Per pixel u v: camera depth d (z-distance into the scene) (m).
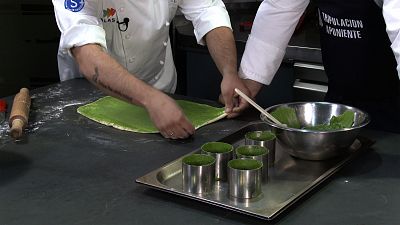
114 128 1.34
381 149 1.18
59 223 0.89
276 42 1.51
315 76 1.95
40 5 2.27
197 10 1.64
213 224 0.88
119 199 0.97
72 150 1.20
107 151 1.20
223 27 1.59
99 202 0.96
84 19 1.36
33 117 1.42
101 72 1.29
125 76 1.28
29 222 0.90
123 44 1.63
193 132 1.27
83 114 1.43
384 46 1.43
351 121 1.15
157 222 0.89
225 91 1.45
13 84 2.35
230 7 2.56
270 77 1.54
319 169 1.07
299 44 2.00
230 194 0.95
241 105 1.43
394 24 1.09
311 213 0.91
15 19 2.27
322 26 1.52
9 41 2.29
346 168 1.08
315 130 1.07
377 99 1.52
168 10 1.63
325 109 1.23
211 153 1.04
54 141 1.26
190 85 2.31
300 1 1.47
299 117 1.24
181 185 1.00
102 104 1.50
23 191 1.01
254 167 0.96
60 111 1.46
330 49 1.52
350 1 1.39
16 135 1.26
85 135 1.29
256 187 0.94
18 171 1.10
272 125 1.11
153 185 0.97
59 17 1.37
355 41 1.44
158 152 1.19
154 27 1.62
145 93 1.26
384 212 0.91
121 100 1.40
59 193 1.00
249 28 2.20
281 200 0.94
